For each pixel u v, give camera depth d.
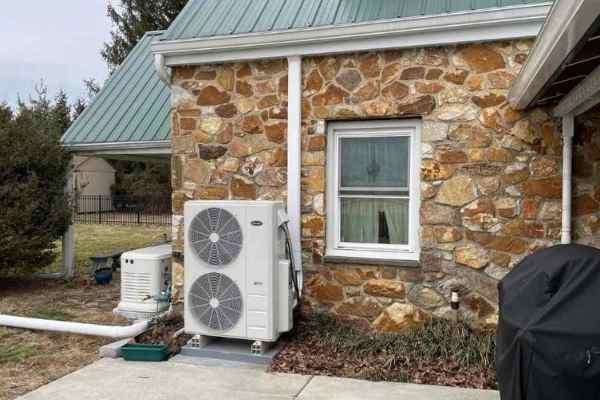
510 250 5.50
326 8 6.37
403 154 5.99
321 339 5.64
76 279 10.06
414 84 5.73
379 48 5.74
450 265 5.67
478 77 5.54
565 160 5.20
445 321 5.61
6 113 9.26
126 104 9.71
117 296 8.72
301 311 6.16
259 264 5.42
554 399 2.82
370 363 5.12
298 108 6.10
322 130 6.07
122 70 10.59
